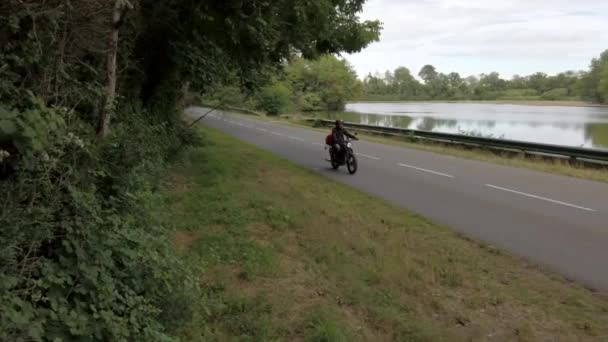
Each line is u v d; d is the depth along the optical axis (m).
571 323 4.82
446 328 4.68
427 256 6.66
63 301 3.21
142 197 5.28
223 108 18.30
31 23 4.02
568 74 128.12
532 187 11.89
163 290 4.16
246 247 6.38
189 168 11.98
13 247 3.14
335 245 6.82
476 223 8.48
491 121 49.06
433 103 136.75
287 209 8.54
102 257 3.71
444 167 15.22
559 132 33.91
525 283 5.79
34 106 3.47
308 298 5.11
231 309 4.66
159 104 12.15
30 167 3.38
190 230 7.04
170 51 10.55
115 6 5.47
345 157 14.16
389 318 4.75
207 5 9.78
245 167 13.35
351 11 16.84
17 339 2.60
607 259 6.63
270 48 11.62
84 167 4.47
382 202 10.09
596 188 11.78
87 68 5.56
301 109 71.88
